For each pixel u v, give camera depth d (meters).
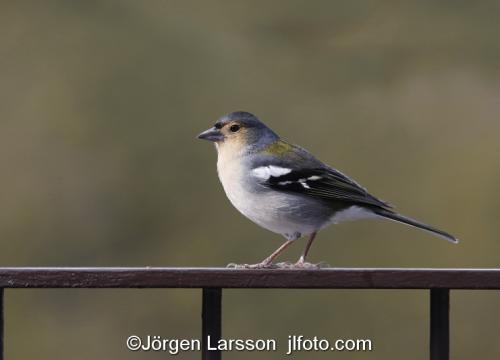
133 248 14.11
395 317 13.09
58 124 14.73
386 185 14.05
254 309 13.06
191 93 15.02
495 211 13.84
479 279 5.68
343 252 13.45
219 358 5.70
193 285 5.63
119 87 15.06
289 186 8.21
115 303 13.58
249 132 8.49
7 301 13.46
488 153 14.19
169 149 14.59
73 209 14.24
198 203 14.22
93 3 15.82
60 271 5.55
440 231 8.12
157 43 15.45
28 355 13.38
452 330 13.62
